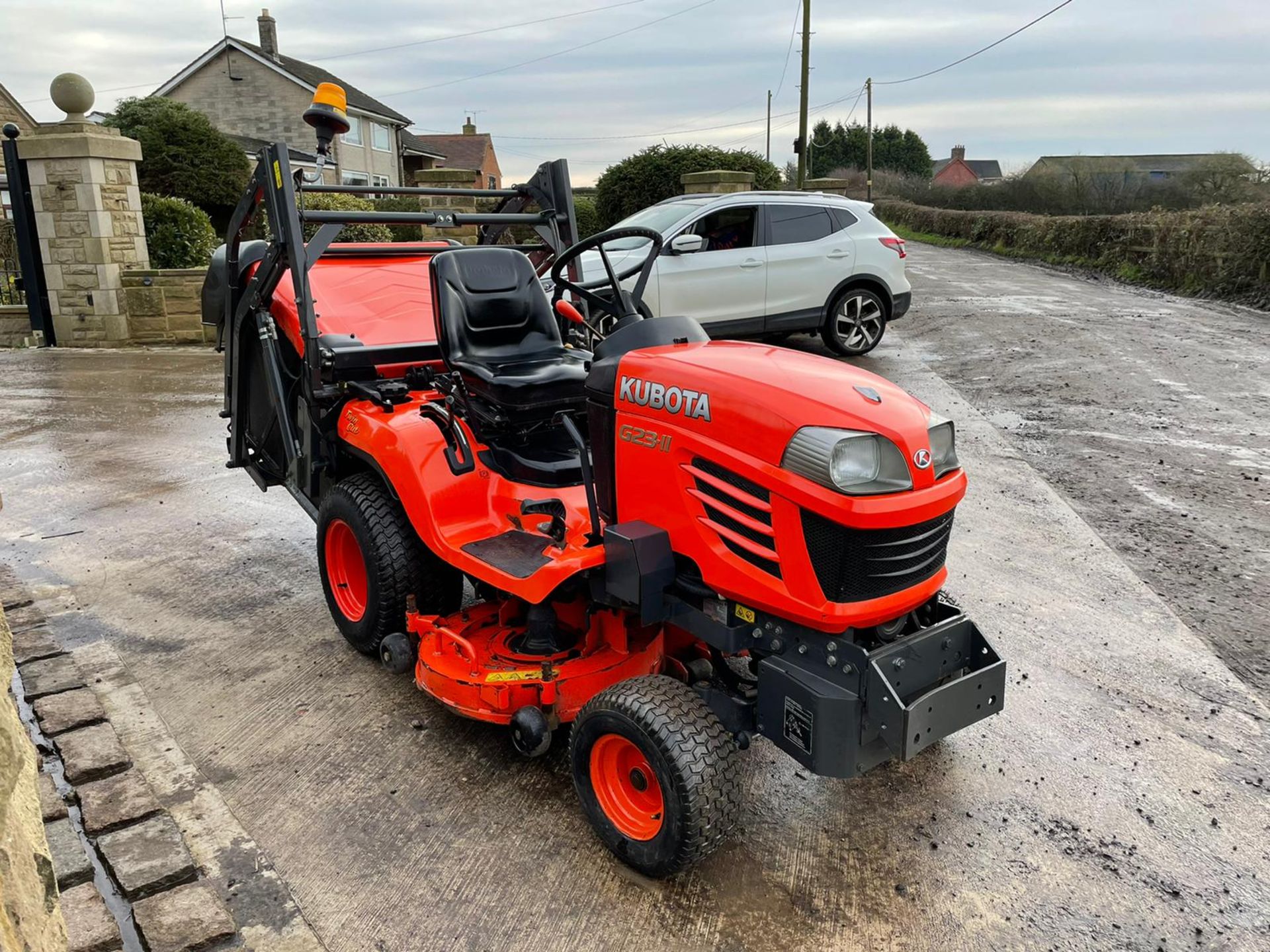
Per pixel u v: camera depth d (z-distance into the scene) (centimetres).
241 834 302
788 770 343
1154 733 362
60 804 306
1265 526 558
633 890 281
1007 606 462
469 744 355
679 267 890
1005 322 1241
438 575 394
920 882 286
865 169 6128
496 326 410
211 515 600
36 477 673
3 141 1255
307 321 412
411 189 450
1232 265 1484
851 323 995
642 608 291
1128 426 758
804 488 253
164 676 401
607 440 317
